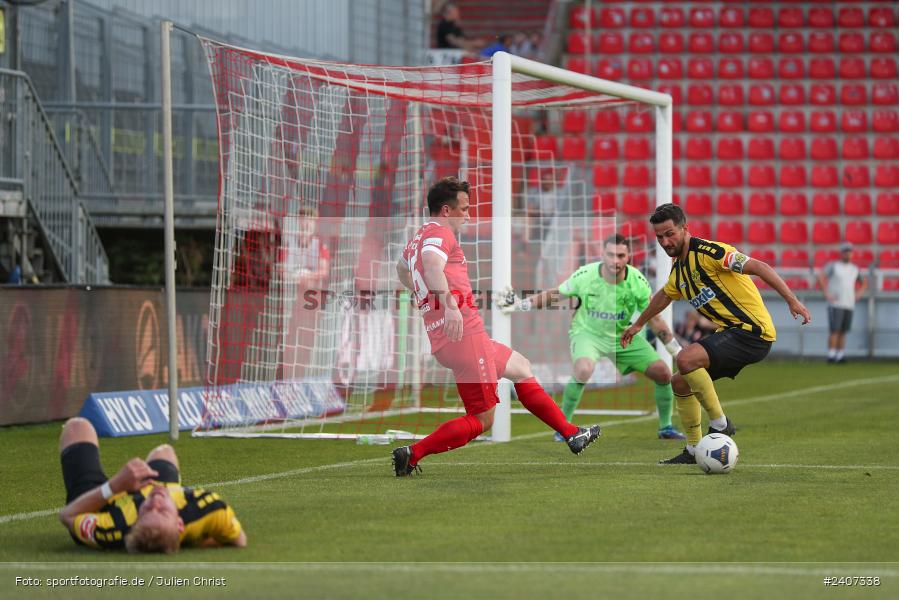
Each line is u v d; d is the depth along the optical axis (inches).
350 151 1833.2
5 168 1939.0
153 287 1812.3
